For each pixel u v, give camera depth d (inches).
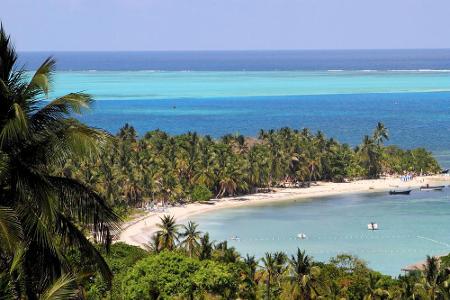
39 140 1088.8
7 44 1115.3
